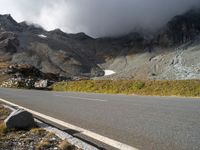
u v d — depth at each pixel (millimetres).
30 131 7812
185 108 11391
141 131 7445
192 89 23297
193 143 5992
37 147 6047
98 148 6023
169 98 17172
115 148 6012
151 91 26266
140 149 5785
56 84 43344
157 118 9227
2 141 6773
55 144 6320
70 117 10539
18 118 8211
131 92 27828
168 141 6273
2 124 8281
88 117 10273
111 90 30406
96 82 35375
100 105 13953
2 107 13812
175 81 26672
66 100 17922
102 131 7750
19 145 6359
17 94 27000
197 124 7930
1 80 77875
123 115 10250
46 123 9312
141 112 10789
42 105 15461
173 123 8234
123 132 7473
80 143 6250
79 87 36469
